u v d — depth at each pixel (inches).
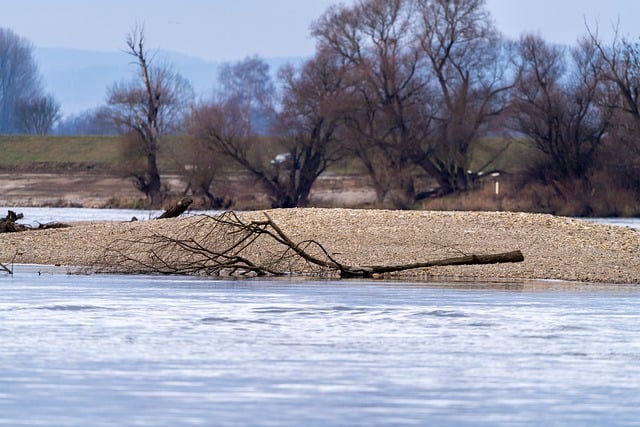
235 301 3447.3
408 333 2805.1
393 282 4101.9
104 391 2079.2
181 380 2180.1
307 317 3093.0
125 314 3120.1
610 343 2655.0
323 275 4350.4
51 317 3043.8
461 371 2289.6
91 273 4350.4
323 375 2237.9
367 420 1879.9
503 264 4515.3
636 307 3368.6
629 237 5059.1
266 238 4729.3
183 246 4296.3
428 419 1888.5
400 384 2159.2
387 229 4965.6
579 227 5167.3
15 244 5007.4
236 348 2546.8
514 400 2030.0
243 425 1841.8
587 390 2114.9
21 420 1863.9
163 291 3727.9
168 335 2736.2
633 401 2027.6
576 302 3494.1
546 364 2372.0
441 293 3727.9
